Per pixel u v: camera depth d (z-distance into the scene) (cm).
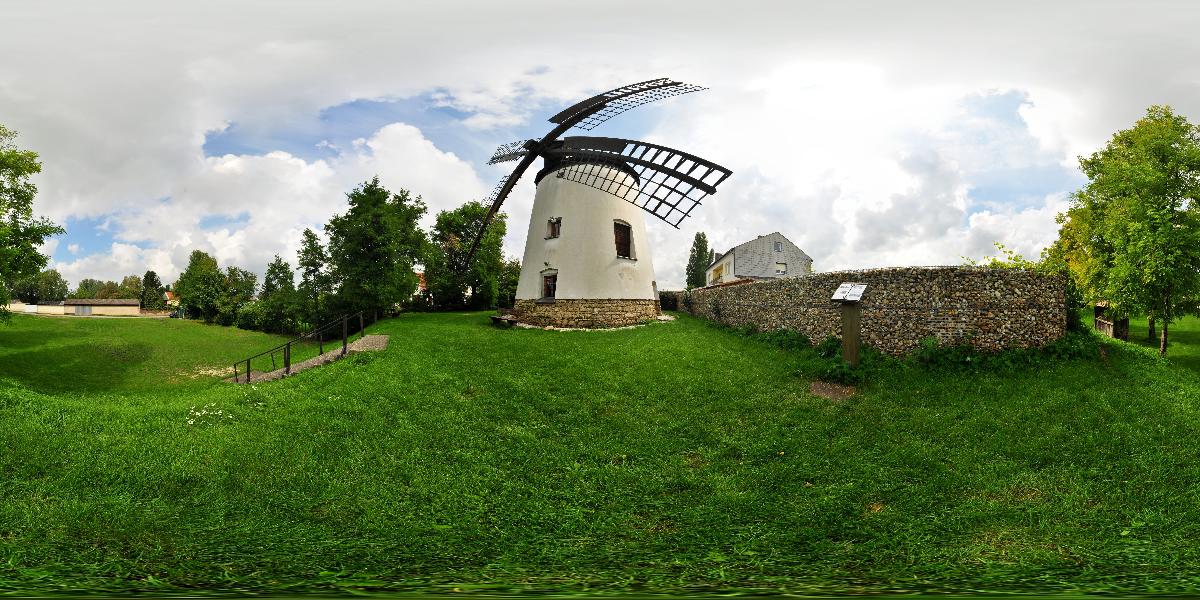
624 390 1474
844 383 1456
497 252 3788
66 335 2609
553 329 2327
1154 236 1667
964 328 1559
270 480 975
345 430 1188
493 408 1352
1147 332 2280
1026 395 1320
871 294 1631
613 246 2514
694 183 2291
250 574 696
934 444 1135
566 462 1109
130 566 711
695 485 1024
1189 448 1045
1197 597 620
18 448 1034
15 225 1964
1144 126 2420
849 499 955
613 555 791
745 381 1502
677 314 2788
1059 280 1588
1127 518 858
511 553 794
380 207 2720
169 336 2816
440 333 2106
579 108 2350
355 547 790
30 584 649
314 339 2855
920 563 749
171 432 1145
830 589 657
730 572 727
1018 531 834
